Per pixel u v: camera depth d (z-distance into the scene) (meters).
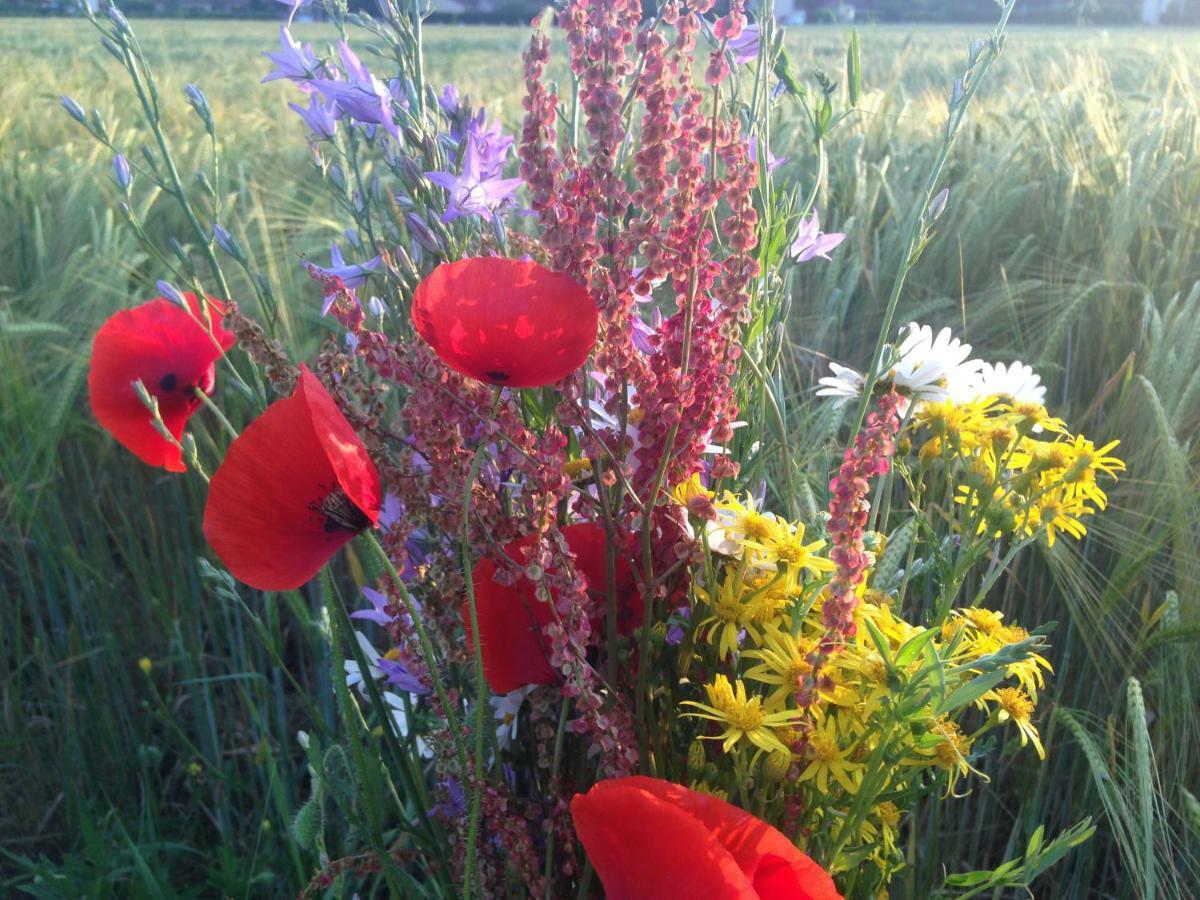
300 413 0.97
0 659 2.73
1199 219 3.43
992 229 3.62
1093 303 3.10
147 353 1.22
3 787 2.47
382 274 1.34
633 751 1.02
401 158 1.30
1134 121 4.45
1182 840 1.97
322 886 1.23
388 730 1.16
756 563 1.10
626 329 1.07
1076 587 2.07
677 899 0.87
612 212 1.06
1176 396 2.33
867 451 0.99
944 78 8.43
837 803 1.11
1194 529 2.18
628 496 1.11
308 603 2.75
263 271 2.98
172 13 37.22
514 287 0.95
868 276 3.21
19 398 2.72
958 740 1.15
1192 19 27.16
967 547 1.31
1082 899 2.04
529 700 1.17
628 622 1.16
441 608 1.10
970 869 2.08
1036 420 1.36
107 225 3.18
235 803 2.57
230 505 0.97
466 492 0.94
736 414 1.29
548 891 1.08
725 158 1.11
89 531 2.92
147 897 2.00
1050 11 32.84
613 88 1.03
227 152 4.62
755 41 1.44
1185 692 1.96
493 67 9.70
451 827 1.18
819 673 1.03
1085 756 2.08
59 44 18.41
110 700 2.70
